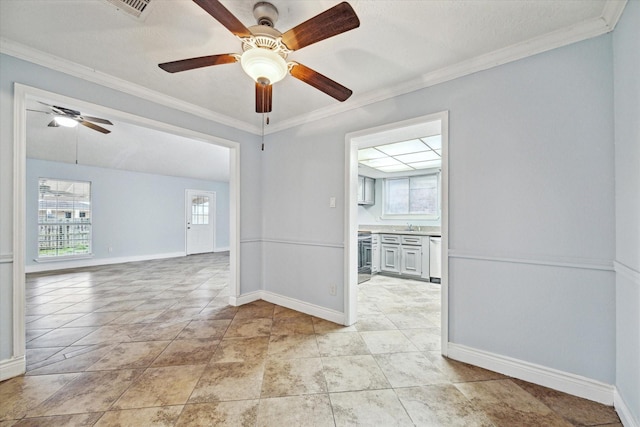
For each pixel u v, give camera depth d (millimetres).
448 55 1915
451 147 2074
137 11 1512
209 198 8031
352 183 2721
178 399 1605
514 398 1622
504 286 1871
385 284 4336
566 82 1660
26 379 1794
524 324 1801
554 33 1661
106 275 4934
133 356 2094
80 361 2018
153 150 5762
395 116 2389
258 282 3523
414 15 1528
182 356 2096
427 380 1801
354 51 1865
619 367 1479
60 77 2020
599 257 1568
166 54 1930
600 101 1565
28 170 5105
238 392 1672
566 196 1664
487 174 1930
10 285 1819
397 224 5629
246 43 1499
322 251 2914
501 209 1878
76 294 3758
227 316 2934
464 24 1603
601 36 1562
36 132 4527
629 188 1355
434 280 4426
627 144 1374
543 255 1731
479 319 1967
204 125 2936
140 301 3447
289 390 1693
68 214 5590
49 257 5316
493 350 1913
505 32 1673
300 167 3115
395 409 1534
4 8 1484
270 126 3354
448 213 2082
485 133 1937
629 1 1321
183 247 7387
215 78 2252
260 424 1419
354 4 1446
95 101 2184
